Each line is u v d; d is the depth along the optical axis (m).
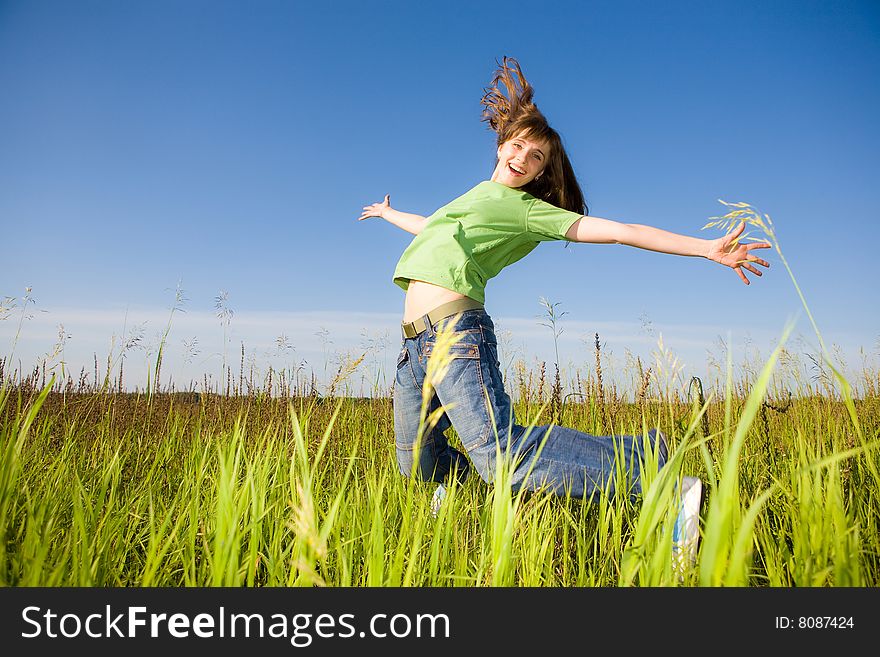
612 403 3.94
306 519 1.51
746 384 4.94
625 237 2.79
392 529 2.50
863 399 5.43
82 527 1.91
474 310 2.84
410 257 3.04
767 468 3.53
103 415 4.57
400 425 3.06
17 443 1.99
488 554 2.07
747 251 2.57
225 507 1.89
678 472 1.88
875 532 2.32
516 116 3.33
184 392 6.37
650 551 1.80
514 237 2.98
